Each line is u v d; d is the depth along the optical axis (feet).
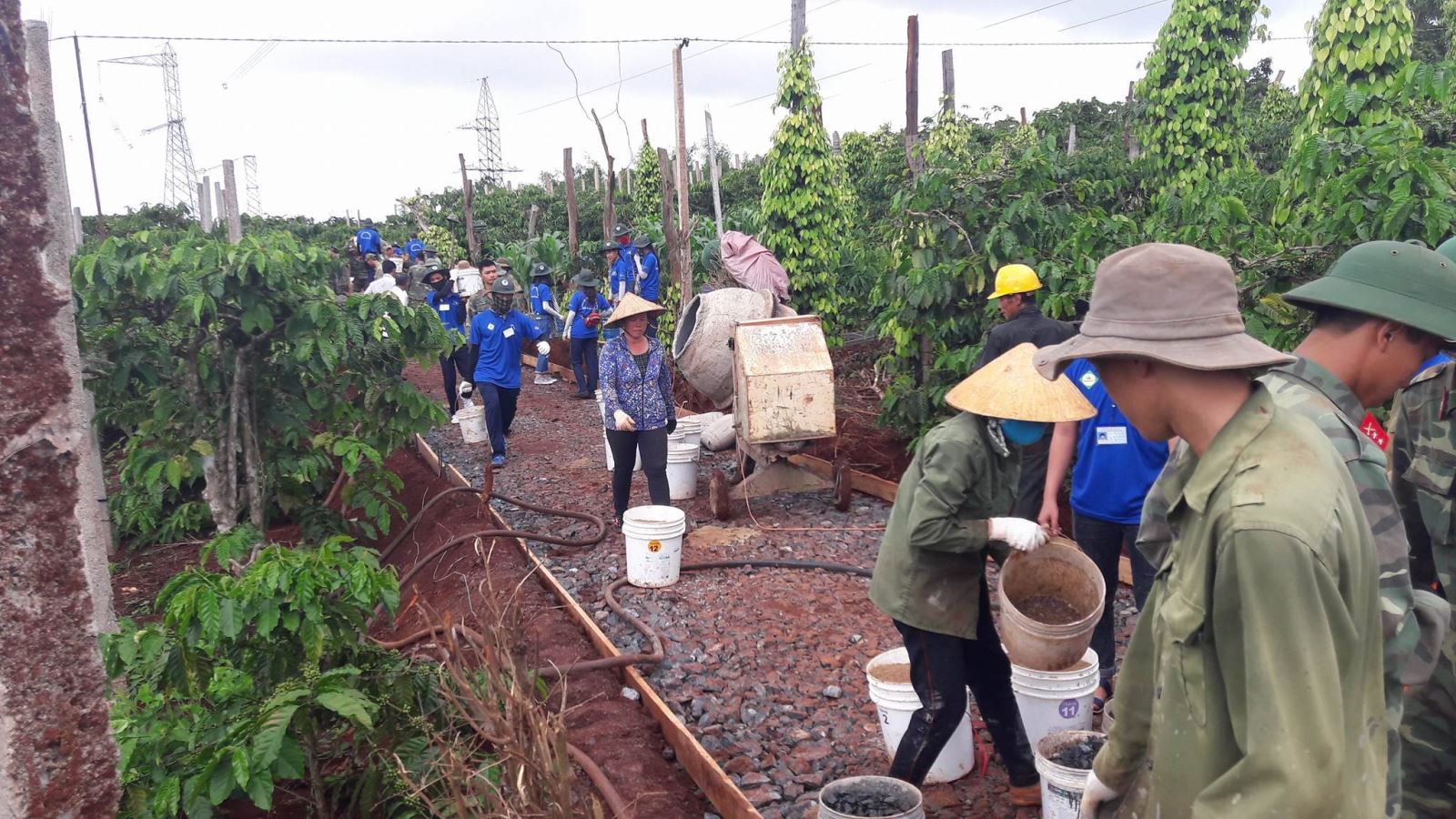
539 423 43.19
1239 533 5.33
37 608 7.96
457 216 103.19
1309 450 5.56
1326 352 7.78
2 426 7.70
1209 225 23.53
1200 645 5.68
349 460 23.84
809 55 40.93
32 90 7.78
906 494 12.12
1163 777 5.89
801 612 20.33
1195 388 6.00
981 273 27.45
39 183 7.79
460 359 43.75
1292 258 19.27
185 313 22.07
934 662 11.95
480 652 14.55
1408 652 6.49
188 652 12.67
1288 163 21.33
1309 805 4.90
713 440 30.60
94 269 21.26
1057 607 13.21
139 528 29.50
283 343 24.45
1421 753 9.43
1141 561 14.76
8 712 7.84
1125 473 14.49
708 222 65.46
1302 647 5.08
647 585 22.04
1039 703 13.12
